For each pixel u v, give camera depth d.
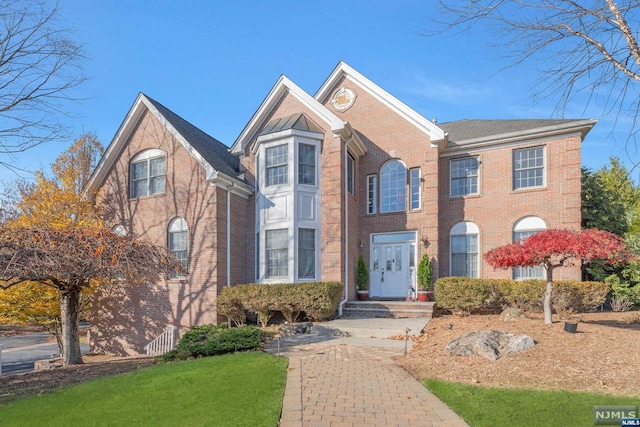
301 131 15.44
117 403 6.04
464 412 5.16
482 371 6.84
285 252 15.17
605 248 8.56
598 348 7.55
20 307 13.96
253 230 16.53
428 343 9.42
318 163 15.91
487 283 13.52
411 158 17.23
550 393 5.71
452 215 17.02
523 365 6.93
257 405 5.50
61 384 8.41
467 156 17.02
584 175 17.28
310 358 8.38
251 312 14.91
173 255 12.61
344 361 8.05
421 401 5.61
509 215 15.95
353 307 15.18
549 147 15.52
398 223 17.25
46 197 16.06
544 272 15.27
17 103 10.62
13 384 8.86
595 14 6.73
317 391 6.09
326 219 15.51
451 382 6.42
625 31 6.70
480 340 7.87
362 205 18.12
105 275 10.85
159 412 5.50
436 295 13.98
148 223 16.19
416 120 17.17
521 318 11.14
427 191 16.69
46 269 9.66
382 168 17.97
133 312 15.93
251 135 17.45
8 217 16.00
